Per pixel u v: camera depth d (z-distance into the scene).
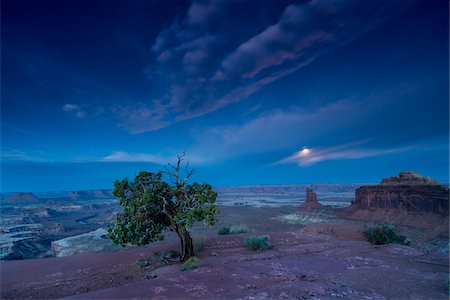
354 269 14.40
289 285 11.26
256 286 11.57
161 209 20.05
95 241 80.44
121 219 19.95
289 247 23.06
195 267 16.33
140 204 19.08
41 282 16.44
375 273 13.46
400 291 10.97
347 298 10.08
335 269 14.46
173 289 10.55
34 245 102.12
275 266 14.80
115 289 10.55
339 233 30.45
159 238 20.64
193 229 102.44
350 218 121.31
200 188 20.30
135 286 10.89
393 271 13.93
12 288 15.68
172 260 19.34
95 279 16.77
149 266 18.73
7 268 19.08
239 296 10.01
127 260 20.12
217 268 14.09
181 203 19.83
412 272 13.83
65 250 75.00
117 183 20.08
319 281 12.11
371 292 10.80
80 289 15.37
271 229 124.88
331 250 21.11
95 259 20.50
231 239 24.95
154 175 20.80
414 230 85.81
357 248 21.84
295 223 142.38
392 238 25.58
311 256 18.70
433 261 16.36
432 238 73.62
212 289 10.74
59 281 16.59
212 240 24.59
